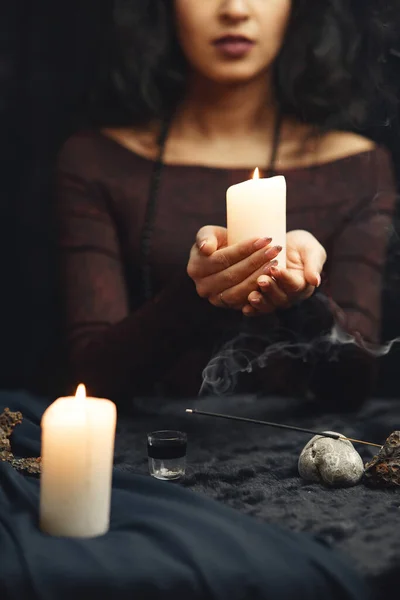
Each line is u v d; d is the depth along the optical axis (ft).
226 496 3.49
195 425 4.59
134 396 5.11
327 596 2.88
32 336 8.10
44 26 7.91
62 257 5.53
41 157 8.03
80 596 2.84
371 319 5.39
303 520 3.24
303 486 3.64
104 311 5.29
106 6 6.55
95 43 7.31
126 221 5.67
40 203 8.03
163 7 5.83
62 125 7.83
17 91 7.98
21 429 4.13
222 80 5.50
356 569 2.92
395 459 3.59
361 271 5.51
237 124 5.87
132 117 5.94
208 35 5.38
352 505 3.41
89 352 4.94
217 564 2.88
